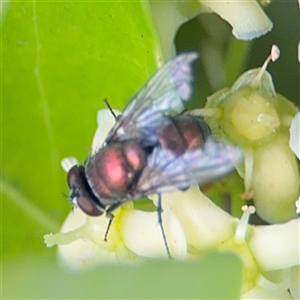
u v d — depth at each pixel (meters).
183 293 0.06
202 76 0.08
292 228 0.07
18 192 0.08
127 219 0.07
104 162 0.07
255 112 0.08
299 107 0.08
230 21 0.08
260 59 0.08
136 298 0.06
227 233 0.07
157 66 0.07
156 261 0.07
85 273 0.06
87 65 0.07
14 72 0.07
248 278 0.07
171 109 0.07
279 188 0.08
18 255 0.08
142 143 0.07
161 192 0.07
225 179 0.08
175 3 0.08
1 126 0.08
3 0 0.07
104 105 0.07
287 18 0.08
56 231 0.08
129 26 0.07
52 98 0.08
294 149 0.07
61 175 0.08
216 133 0.08
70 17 0.07
